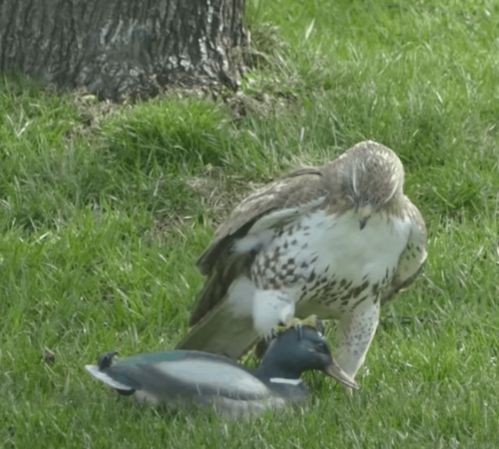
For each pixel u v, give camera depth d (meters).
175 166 14.66
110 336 12.43
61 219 13.95
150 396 10.88
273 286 11.18
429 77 16.47
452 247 13.69
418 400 11.15
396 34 18.23
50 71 15.42
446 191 14.52
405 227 11.14
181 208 14.31
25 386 11.51
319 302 11.36
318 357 11.03
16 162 14.38
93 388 11.49
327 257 11.02
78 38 15.38
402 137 15.14
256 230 11.15
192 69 15.63
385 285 11.34
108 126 14.78
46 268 13.26
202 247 13.69
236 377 10.86
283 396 10.94
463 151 15.06
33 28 15.38
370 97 15.48
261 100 15.59
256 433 10.47
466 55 17.41
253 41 16.44
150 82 15.45
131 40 15.41
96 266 13.37
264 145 14.92
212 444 10.32
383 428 10.71
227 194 14.47
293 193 10.99
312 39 17.50
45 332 12.44
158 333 12.66
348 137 15.09
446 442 10.62
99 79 15.38
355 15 18.73
